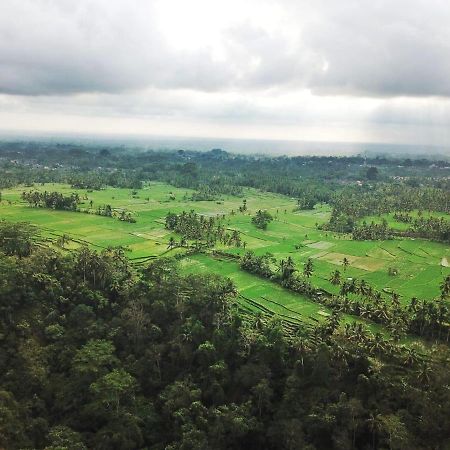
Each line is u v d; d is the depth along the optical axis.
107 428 118.56
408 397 117.62
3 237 172.75
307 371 129.50
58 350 138.62
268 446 119.56
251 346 137.75
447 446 107.75
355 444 116.31
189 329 142.75
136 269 190.75
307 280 199.25
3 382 126.62
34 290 150.88
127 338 144.25
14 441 112.00
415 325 154.88
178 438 117.31
